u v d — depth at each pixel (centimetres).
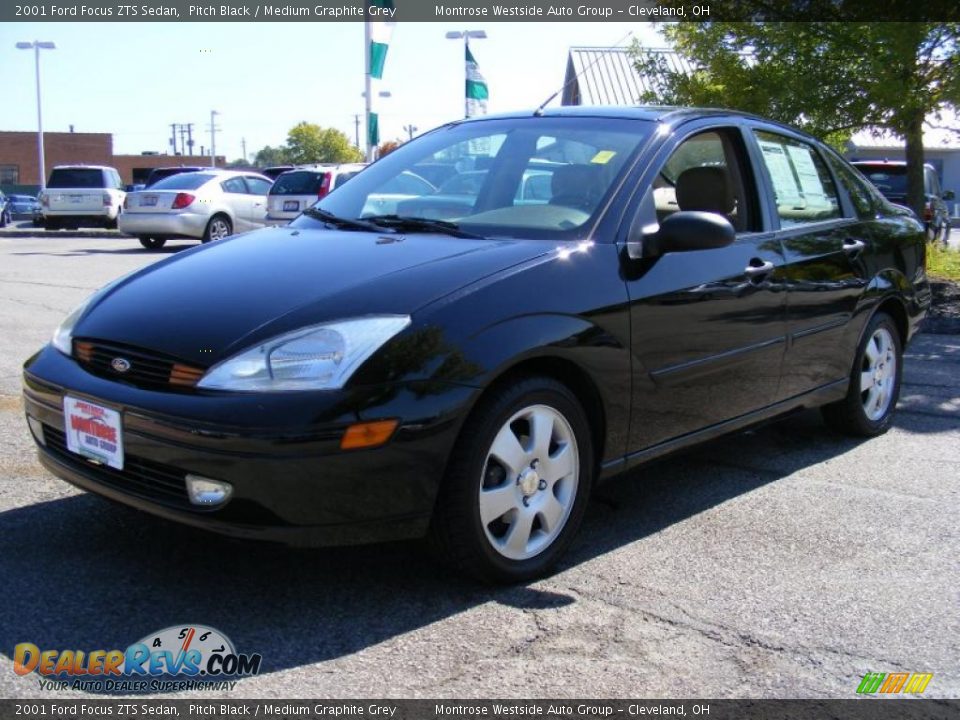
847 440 520
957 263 1197
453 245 342
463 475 296
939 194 1600
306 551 342
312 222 404
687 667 273
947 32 887
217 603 302
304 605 303
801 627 300
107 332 315
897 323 539
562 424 328
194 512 283
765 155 450
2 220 2605
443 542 304
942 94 894
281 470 271
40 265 1337
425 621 295
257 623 290
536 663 272
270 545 278
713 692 261
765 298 411
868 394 517
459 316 297
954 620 308
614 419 345
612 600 315
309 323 289
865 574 342
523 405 310
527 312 311
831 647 288
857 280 482
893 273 517
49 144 6688
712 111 436
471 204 386
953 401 611
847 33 885
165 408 282
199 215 1706
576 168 383
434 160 425
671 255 369
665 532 378
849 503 416
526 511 319
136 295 335
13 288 1027
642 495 423
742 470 463
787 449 501
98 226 2241
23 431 478
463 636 286
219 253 366
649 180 377
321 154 10725
